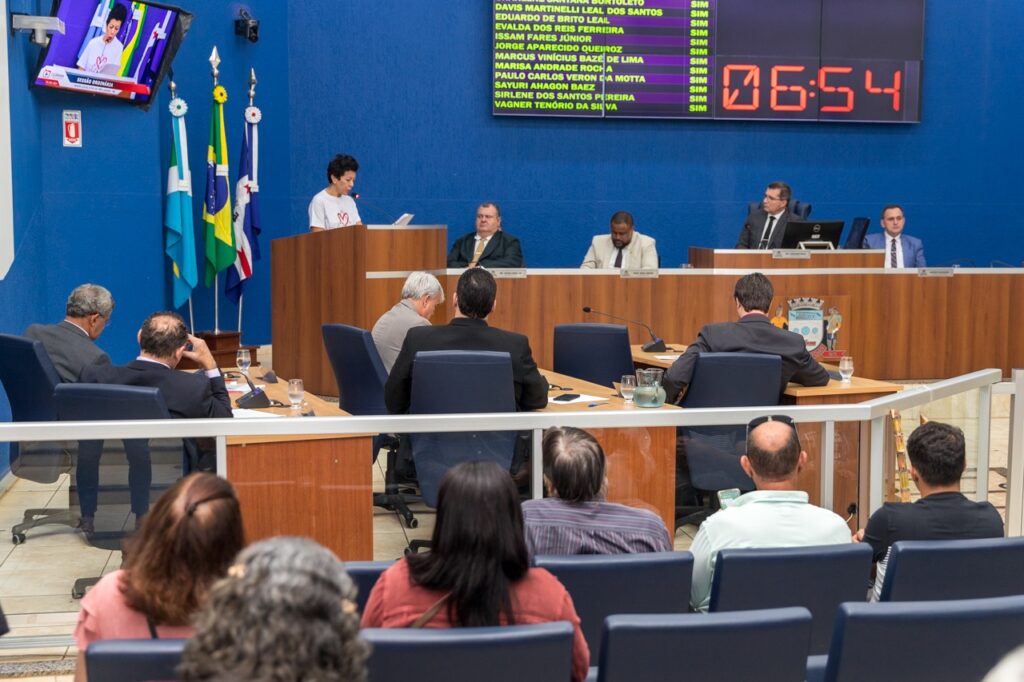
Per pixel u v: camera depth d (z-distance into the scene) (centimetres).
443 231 680
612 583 225
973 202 947
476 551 189
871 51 904
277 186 848
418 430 321
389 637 176
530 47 868
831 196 927
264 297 847
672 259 916
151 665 166
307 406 403
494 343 401
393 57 870
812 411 340
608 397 436
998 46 938
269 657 126
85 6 605
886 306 730
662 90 883
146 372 354
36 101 616
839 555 233
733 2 882
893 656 197
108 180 661
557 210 902
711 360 440
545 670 180
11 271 541
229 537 184
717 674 191
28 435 299
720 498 343
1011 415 380
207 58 787
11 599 303
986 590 239
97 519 304
